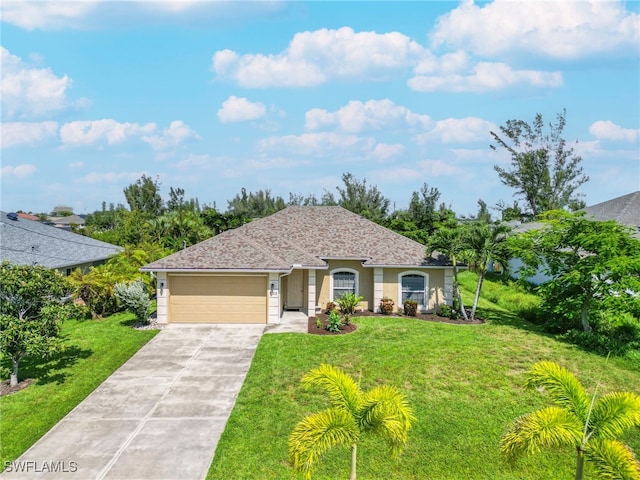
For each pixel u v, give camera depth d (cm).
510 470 1027
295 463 771
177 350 1794
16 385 1455
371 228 2675
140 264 2836
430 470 1023
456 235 2252
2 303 1418
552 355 1698
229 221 5066
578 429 724
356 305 2420
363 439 1127
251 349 1803
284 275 2284
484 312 2523
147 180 7038
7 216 3428
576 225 2073
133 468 1010
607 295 1892
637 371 1598
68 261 2853
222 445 1101
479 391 1379
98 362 1664
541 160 6125
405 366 1563
